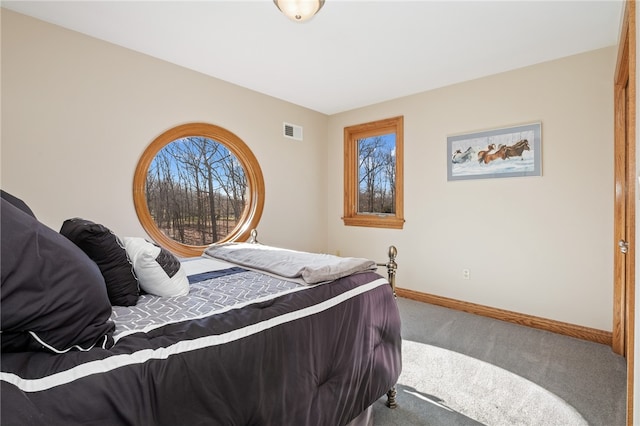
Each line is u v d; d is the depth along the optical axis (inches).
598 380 79.7
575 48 100.3
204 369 36.8
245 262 80.2
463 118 128.2
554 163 108.5
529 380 80.1
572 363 88.1
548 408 69.4
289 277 64.8
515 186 116.4
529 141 112.9
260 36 93.7
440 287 136.5
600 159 100.5
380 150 160.1
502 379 80.8
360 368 58.7
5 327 28.2
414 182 143.3
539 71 110.8
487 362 89.2
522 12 81.1
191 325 40.7
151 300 51.2
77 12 82.2
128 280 48.8
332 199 175.2
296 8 66.7
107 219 98.0
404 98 145.7
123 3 78.4
